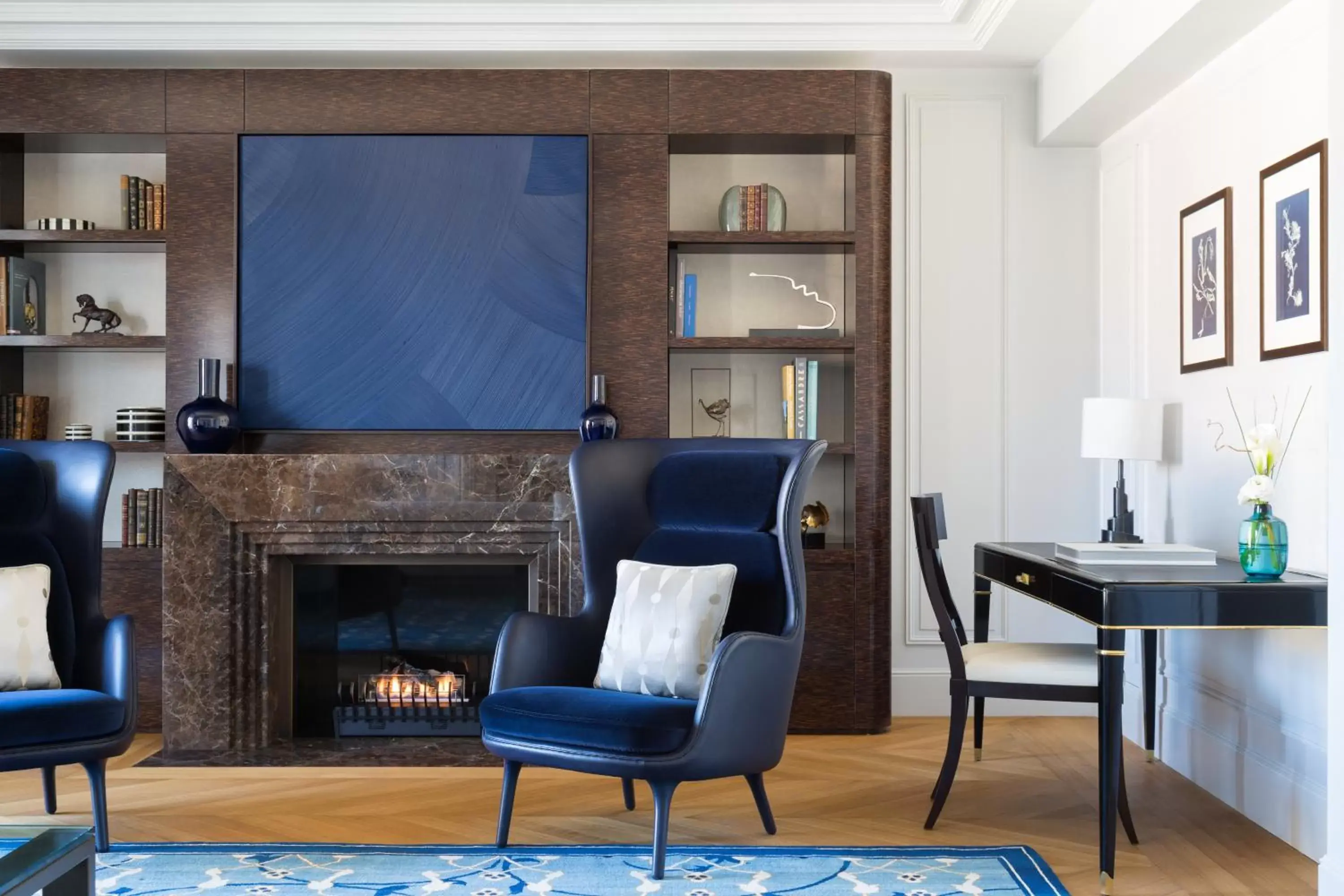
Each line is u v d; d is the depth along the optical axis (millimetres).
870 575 4375
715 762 2744
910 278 4695
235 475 4090
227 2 4285
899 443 4703
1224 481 3590
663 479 3346
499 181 4430
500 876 2758
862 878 2750
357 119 4402
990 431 4695
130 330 4742
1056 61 4438
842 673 4375
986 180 4707
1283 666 3199
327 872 2787
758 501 3186
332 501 4105
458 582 4328
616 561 3332
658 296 4422
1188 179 3871
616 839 3076
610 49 4434
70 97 4371
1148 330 4203
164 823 3229
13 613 3039
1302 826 3033
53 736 2789
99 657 3102
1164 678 4008
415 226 4434
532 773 3799
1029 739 4281
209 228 4395
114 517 4742
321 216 4418
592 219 4418
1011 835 3117
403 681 4238
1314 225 3037
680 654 2969
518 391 4434
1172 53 3617
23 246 4625
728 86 4410
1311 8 3105
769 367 4738
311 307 4418
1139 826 3230
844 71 4422
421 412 4434
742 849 2977
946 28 4438
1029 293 4703
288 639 4227
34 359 4734
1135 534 4219
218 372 4238
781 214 4555
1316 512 3059
